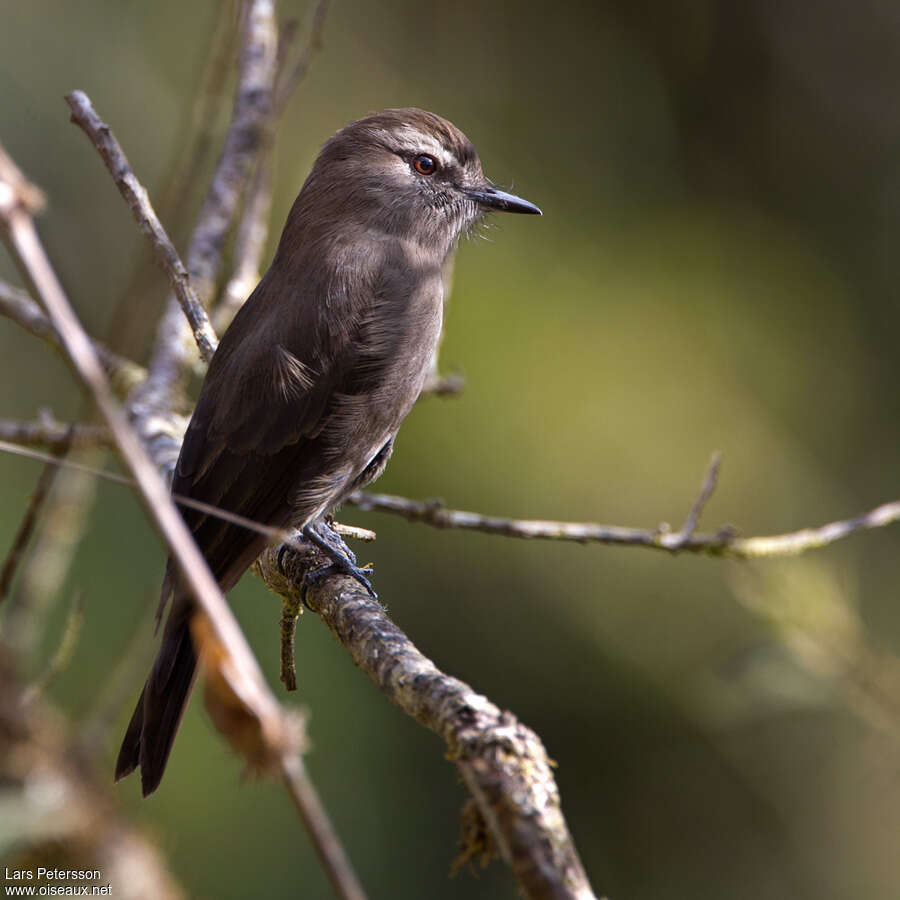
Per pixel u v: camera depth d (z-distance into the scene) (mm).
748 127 15297
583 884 3881
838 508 13352
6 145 13023
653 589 12164
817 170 15281
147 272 7020
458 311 12703
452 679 4730
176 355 8383
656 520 12586
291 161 13664
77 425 7277
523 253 13430
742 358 13773
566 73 14938
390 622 5602
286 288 7887
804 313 14305
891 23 15484
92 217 13188
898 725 9133
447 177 8648
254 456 7375
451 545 12055
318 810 3111
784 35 15492
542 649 12000
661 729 12008
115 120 13625
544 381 12711
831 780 11781
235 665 3164
